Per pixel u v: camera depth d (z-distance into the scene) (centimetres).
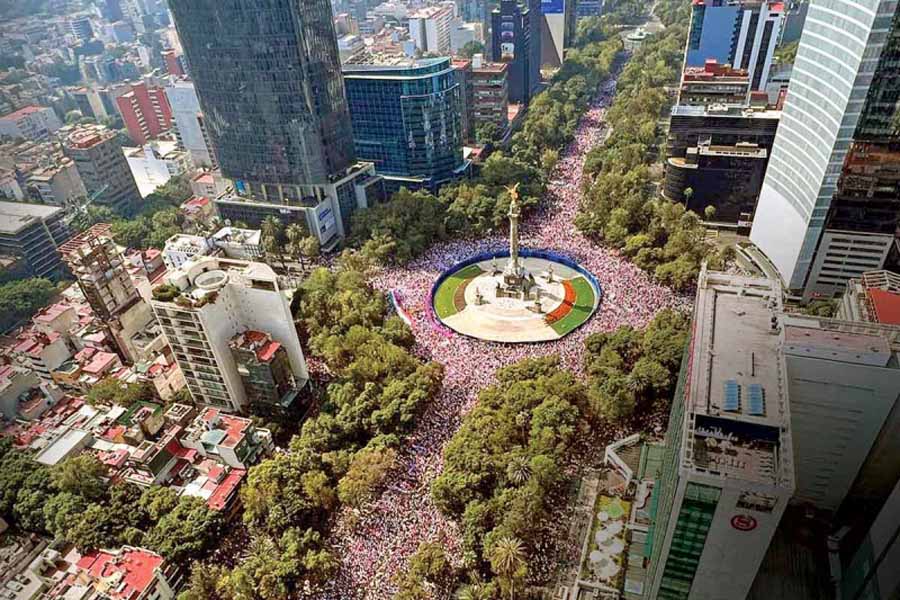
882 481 13450
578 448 17088
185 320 17488
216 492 16050
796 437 13475
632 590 13175
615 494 15475
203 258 19000
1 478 16462
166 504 15338
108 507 15412
